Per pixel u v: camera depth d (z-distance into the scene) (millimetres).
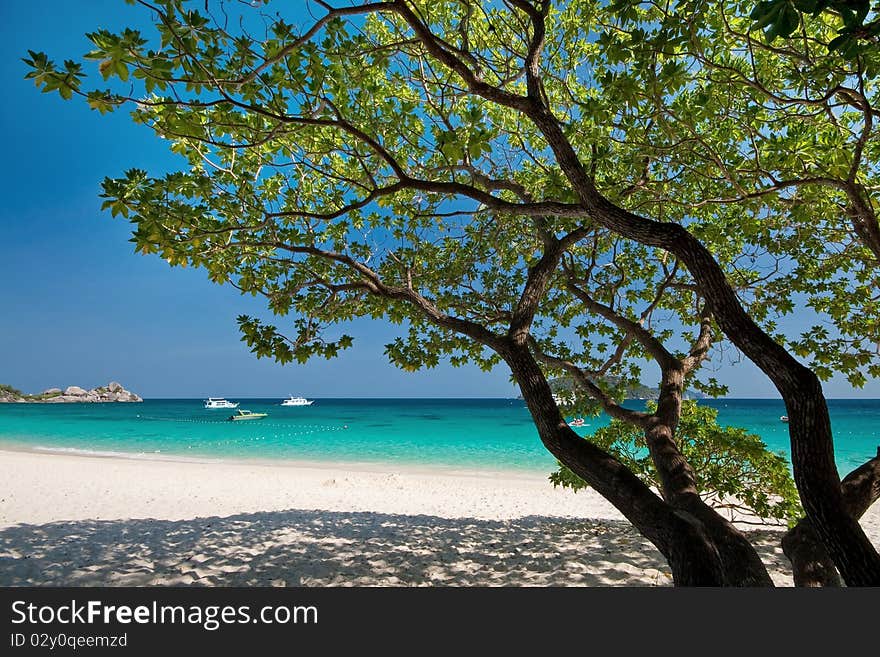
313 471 18719
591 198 3307
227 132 4441
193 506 11664
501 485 15922
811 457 2578
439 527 9766
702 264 2939
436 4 5422
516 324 4406
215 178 5215
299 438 33875
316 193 6703
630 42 3754
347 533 9070
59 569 6738
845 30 2436
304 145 5645
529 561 7336
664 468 4113
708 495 8734
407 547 8094
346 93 5160
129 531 9000
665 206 6617
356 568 6922
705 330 6199
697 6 3582
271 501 12539
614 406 5352
